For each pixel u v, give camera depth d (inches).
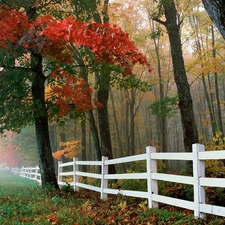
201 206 203.5
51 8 475.2
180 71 469.4
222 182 189.0
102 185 354.6
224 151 187.2
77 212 243.9
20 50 363.9
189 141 453.4
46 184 450.6
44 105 440.5
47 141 463.2
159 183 339.3
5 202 292.8
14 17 312.3
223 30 163.3
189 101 462.9
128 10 779.4
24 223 210.1
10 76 385.7
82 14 480.1
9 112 428.1
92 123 602.2
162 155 247.8
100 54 279.3
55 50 345.4
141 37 887.1
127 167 1098.7
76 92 413.7
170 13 481.7
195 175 209.8
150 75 1084.5
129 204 294.4
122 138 1355.8
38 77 442.9
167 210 250.2
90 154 1208.8
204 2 168.9
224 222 193.0
